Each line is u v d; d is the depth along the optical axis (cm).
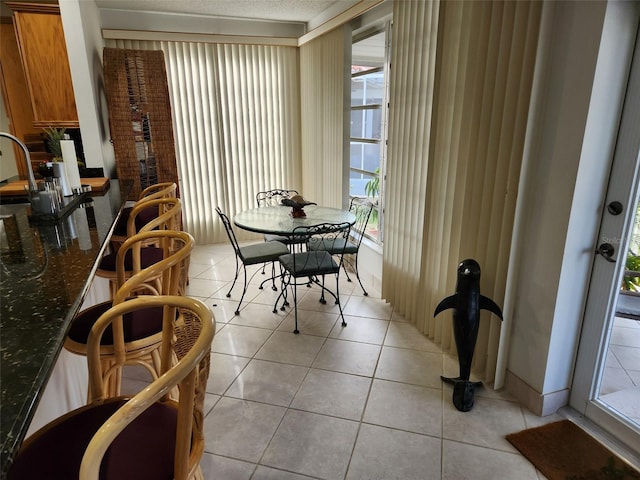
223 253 475
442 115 244
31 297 109
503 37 194
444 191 250
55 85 350
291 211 359
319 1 387
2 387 71
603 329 190
